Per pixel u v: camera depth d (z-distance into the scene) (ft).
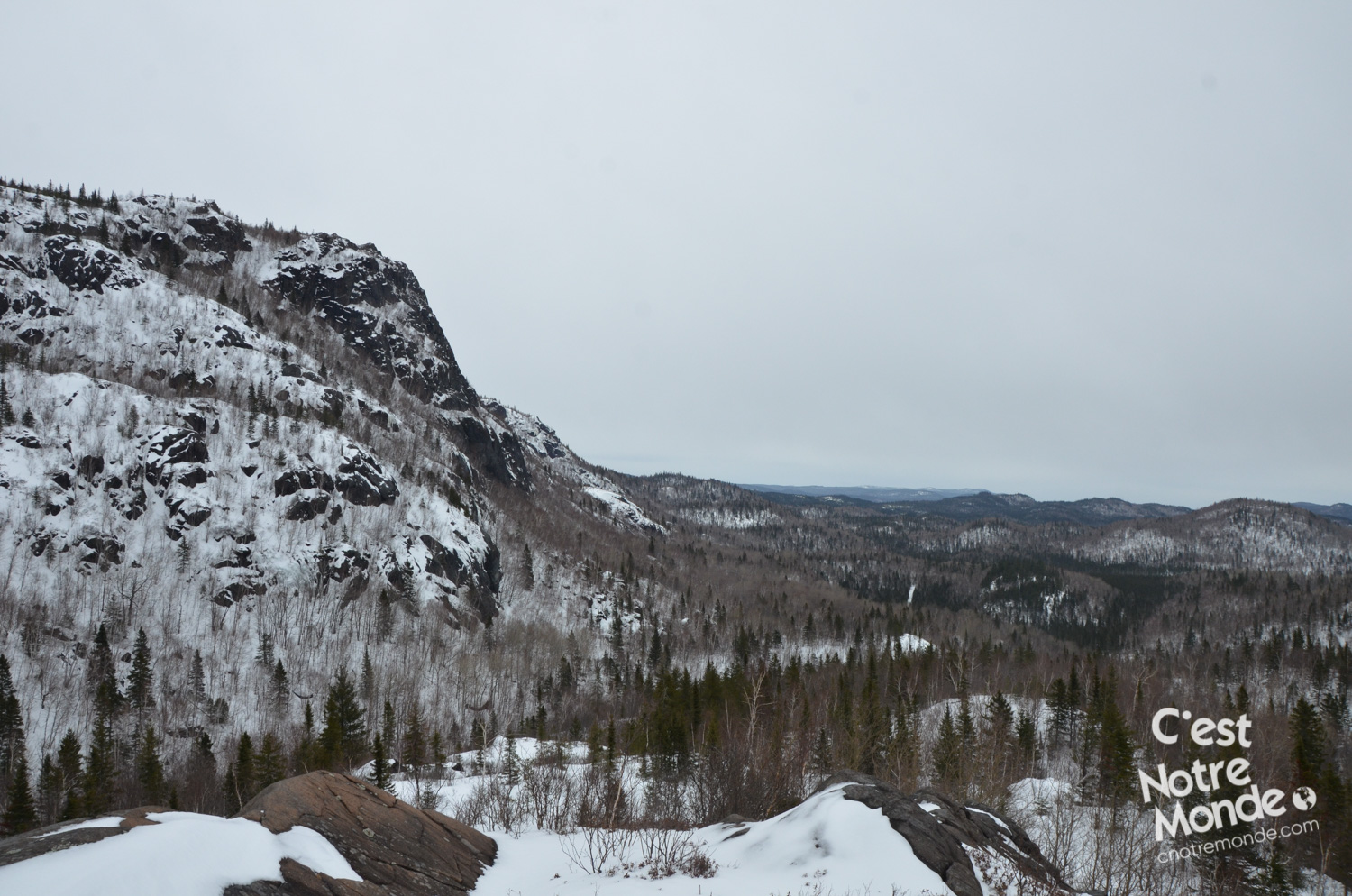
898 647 405.80
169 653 342.23
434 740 224.53
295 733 302.04
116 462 428.15
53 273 584.40
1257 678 447.42
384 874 50.75
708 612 645.51
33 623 327.26
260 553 427.74
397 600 443.32
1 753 245.24
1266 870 137.80
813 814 64.95
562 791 128.16
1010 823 75.66
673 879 56.90
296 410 548.31
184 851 40.70
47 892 34.45
